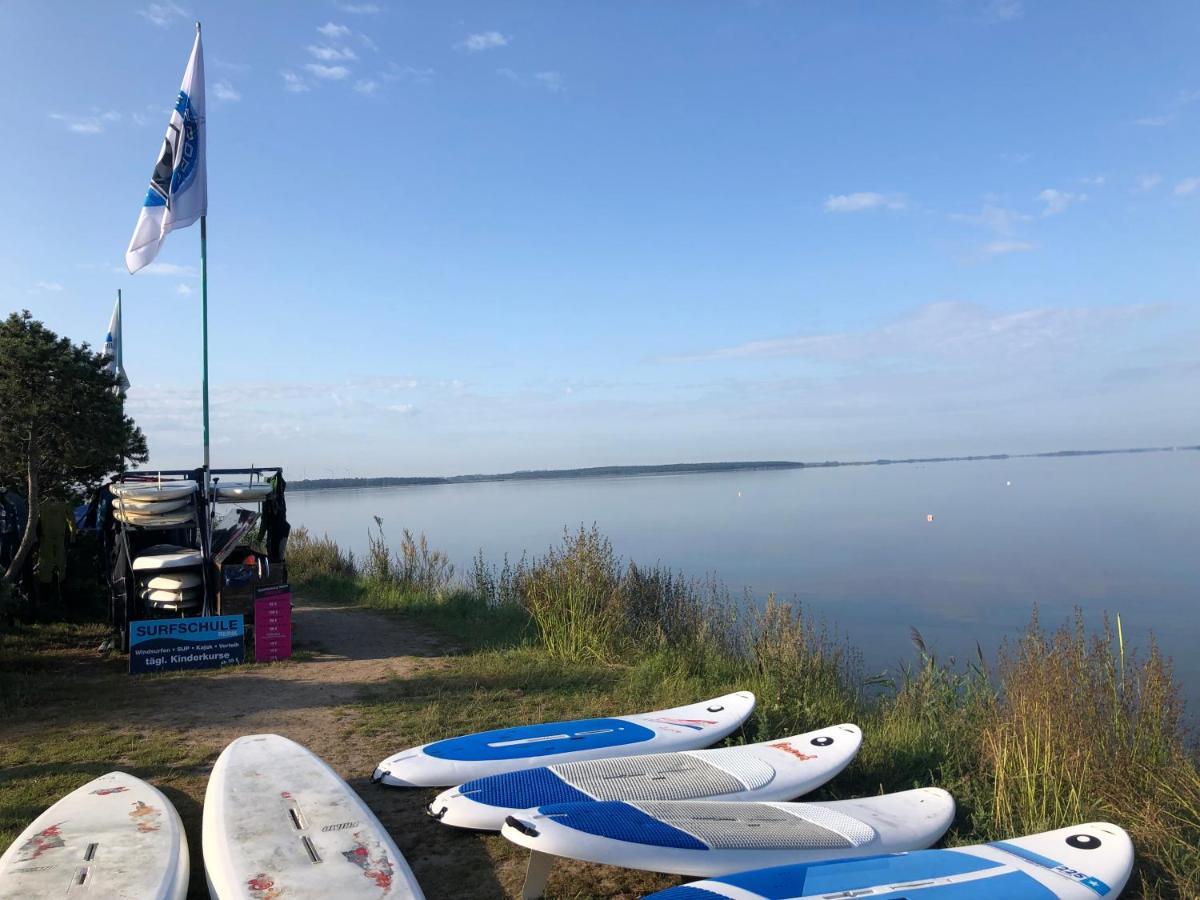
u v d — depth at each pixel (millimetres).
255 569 8992
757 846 4039
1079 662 6051
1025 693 5914
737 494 71188
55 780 5238
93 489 11914
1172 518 36312
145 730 6426
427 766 5227
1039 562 23188
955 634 14422
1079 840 4262
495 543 30453
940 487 72750
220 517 10219
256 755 5160
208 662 8648
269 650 8961
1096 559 23531
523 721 6770
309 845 3951
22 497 11047
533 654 9406
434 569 14914
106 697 7434
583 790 4684
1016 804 5215
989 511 42969
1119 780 5285
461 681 8070
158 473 9852
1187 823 4922
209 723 6629
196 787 5238
